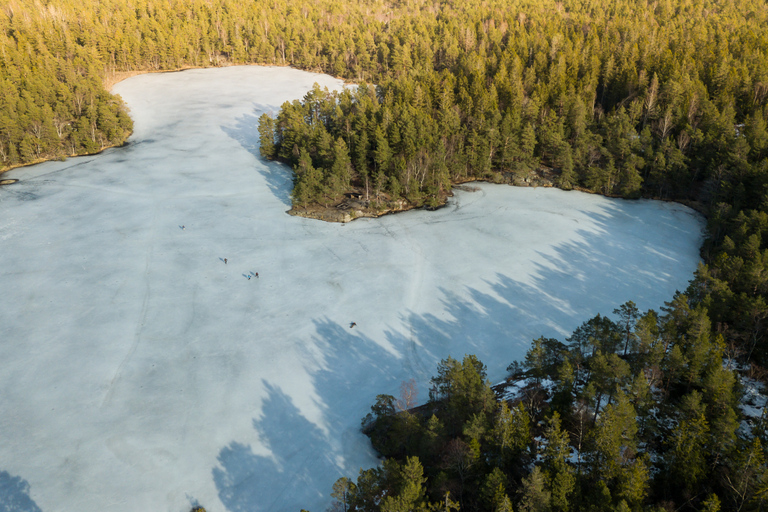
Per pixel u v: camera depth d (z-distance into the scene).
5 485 52.94
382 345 71.56
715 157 104.00
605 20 197.12
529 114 126.19
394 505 39.84
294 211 109.19
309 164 110.19
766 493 39.22
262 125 135.62
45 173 128.50
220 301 80.94
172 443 57.47
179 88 189.00
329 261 91.38
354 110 133.25
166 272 88.19
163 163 133.75
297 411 61.44
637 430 46.75
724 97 119.19
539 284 83.25
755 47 149.75
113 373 67.19
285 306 79.69
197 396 63.66
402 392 62.16
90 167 131.88
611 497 41.34
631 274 84.88
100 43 195.88
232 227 103.25
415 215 107.81
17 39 183.50
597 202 110.00
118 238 99.06
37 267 89.62
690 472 43.75
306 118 137.75
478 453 45.12
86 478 53.66
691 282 68.38
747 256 74.19
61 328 75.19
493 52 173.88
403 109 121.56
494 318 75.94
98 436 58.34
